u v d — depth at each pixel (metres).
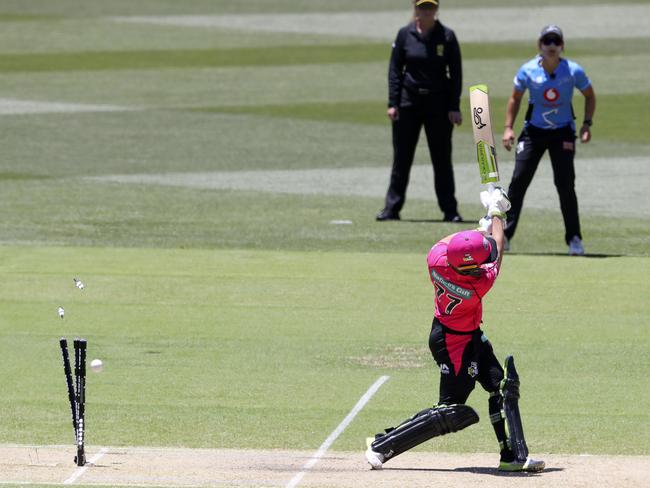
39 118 93.94
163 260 53.28
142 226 60.62
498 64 113.94
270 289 48.56
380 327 43.38
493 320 44.00
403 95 61.62
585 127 54.41
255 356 39.97
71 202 66.50
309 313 45.19
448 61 61.09
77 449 29.22
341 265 52.44
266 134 88.00
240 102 100.69
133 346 41.12
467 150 82.50
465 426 28.77
